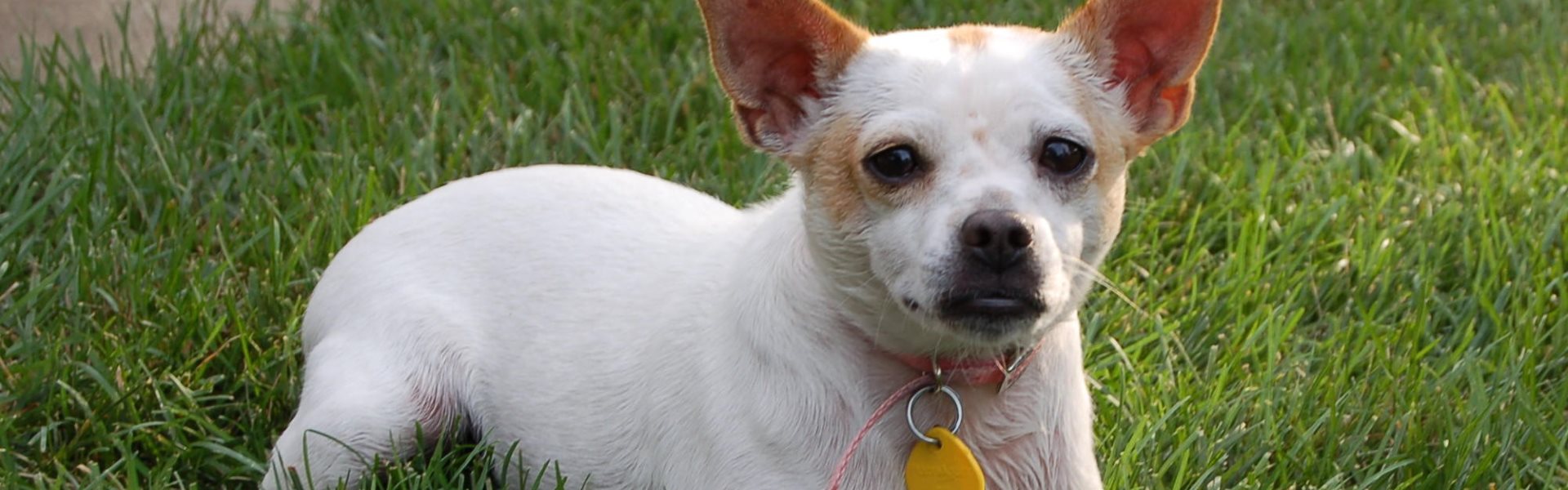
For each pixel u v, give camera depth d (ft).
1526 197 6.30
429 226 5.46
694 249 5.26
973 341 4.85
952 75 4.86
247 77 6.66
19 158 6.08
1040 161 4.85
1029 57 4.91
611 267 5.32
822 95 4.99
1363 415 5.58
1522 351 5.76
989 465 5.07
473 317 5.36
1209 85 6.81
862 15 7.25
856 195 4.90
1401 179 6.40
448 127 6.43
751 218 5.23
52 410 5.49
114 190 6.07
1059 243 4.84
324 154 6.26
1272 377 5.65
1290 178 6.36
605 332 5.25
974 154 4.83
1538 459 5.46
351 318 5.38
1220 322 5.86
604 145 6.41
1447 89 6.76
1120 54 4.99
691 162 6.34
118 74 6.68
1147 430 5.49
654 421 5.15
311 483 5.17
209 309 5.72
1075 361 5.12
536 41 6.81
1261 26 7.37
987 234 4.77
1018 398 5.05
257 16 6.92
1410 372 5.69
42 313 5.69
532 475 5.32
